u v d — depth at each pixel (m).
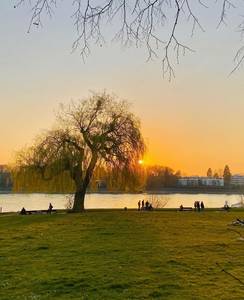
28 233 45.31
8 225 53.03
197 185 199.25
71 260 30.31
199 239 38.94
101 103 72.06
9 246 37.25
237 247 34.50
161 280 24.19
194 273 25.70
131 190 72.25
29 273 26.55
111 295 21.42
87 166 70.94
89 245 36.72
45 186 71.12
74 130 71.44
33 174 70.31
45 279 24.86
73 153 70.44
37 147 70.69
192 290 22.08
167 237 40.47
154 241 38.09
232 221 53.88
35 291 22.42
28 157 70.81
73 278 24.92
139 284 23.39
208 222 52.88
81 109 71.94
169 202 134.38
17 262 30.09
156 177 173.62
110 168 70.31
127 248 34.81
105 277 25.03
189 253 32.06
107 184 72.25
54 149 69.94
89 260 30.22
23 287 23.28
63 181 71.19
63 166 69.75
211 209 76.56
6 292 22.31
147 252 32.75
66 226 50.47
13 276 25.84
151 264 28.39
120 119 71.62
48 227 49.97
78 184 71.19
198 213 65.31
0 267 28.50
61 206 109.88
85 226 50.06
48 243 38.38
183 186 197.12
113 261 29.61
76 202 71.38
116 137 70.62
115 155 70.12
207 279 24.27
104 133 70.69
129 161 70.50
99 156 70.12
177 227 48.09
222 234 42.28
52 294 21.78
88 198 151.50
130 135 70.88
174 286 22.89
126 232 44.41
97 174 72.06
